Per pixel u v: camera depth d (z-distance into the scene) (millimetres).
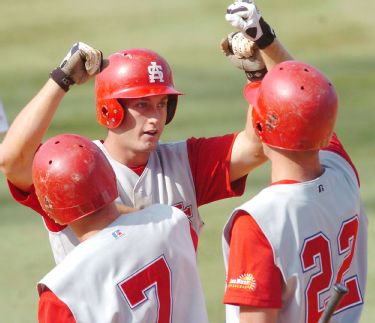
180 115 54438
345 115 53500
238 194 18500
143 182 17641
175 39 72562
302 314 13805
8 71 65312
